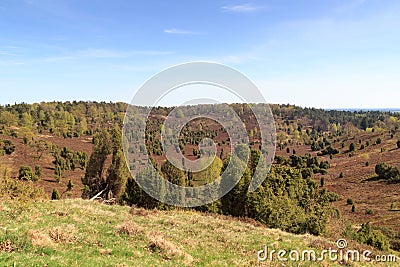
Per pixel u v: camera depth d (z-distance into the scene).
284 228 27.75
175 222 20.23
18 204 17.98
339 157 116.94
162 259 13.02
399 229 50.41
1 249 10.84
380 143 125.50
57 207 19.58
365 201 71.50
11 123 103.25
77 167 78.12
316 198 33.00
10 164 67.44
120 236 15.12
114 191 33.19
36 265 9.37
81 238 13.66
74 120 112.06
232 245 16.86
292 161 85.19
